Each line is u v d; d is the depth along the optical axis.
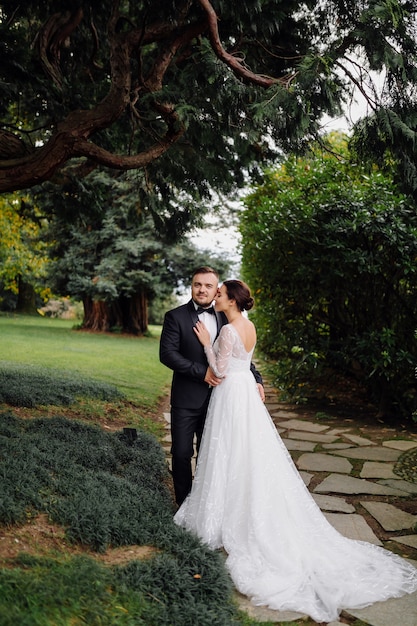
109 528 2.86
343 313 8.12
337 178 7.73
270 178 9.09
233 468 3.15
